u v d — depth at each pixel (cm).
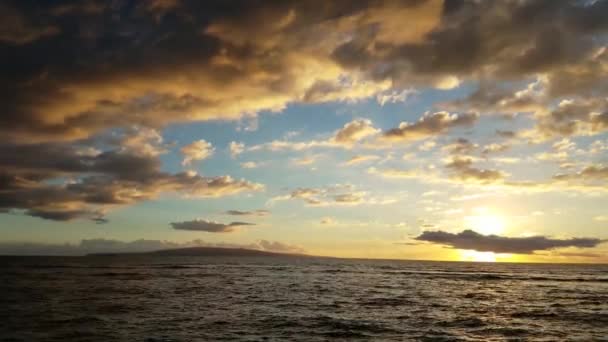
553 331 2656
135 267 11250
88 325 2602
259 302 3903
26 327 2520
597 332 2641
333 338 2378
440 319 3053
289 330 2567
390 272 10544
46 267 10512
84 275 7419
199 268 11131
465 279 7825
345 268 13138
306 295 4622
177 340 2234
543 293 5138
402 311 3444
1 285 5094
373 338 2394
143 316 2959
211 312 3206
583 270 14275
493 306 3812
